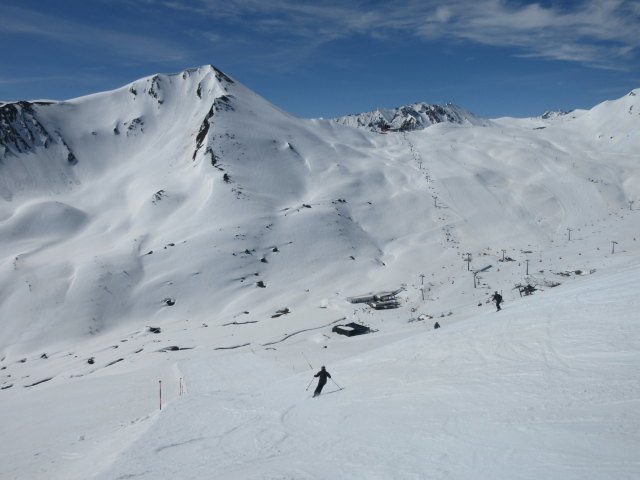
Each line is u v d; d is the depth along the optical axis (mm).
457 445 11867
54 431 31109
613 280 28875
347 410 18172
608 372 14461
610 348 16578
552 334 20344
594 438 10305
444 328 31625
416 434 13438
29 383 78375
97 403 39469
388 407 17172
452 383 18031
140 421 26922
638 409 11289
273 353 52656
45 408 40000
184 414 23516
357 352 47188
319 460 13188
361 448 13391
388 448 12852
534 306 27938
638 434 9984
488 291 94938
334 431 15859
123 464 16797
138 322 118375
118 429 27688
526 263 108750
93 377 63625
